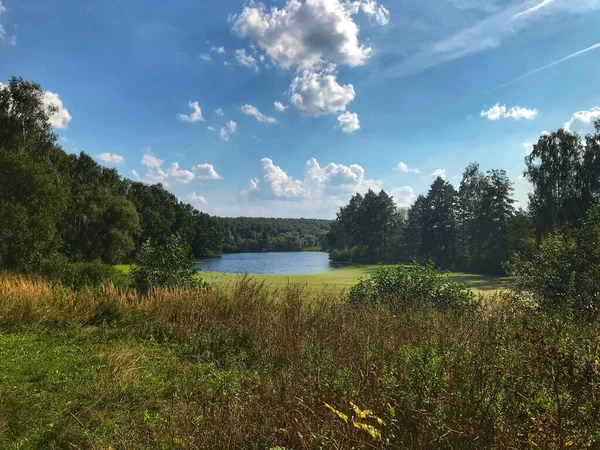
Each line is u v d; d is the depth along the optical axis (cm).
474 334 365
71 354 646
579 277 907
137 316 862
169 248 1258
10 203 1967
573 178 4262
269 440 290
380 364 360
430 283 980
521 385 259
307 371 385
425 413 255
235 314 810
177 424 342
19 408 439
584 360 254
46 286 1099
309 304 820
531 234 4041
